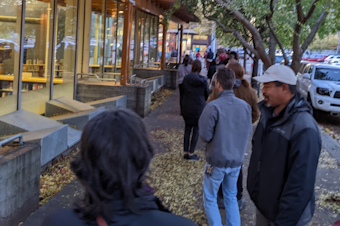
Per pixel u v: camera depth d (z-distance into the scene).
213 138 3.40
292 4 8.25
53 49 8.84
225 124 3.36
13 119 6.58
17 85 7.27
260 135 2.48
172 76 17.09
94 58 12.48
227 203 3.60
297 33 8.23
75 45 10.30
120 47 14.55
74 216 1.13
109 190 1.09
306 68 13.29
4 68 6.79
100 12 12.62
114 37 13.95
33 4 7.92
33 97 8.09
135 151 1.12
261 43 9.17
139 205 1.12
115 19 13.82
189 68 9.88
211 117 3.34
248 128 3.45
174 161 6.16
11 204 3.61
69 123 7.46
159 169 5.75
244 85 4.20
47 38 8.61
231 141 3.38
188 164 6.03
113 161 1.09
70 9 9.77
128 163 1.10
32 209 4.07
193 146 6.21
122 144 1.10
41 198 4.57
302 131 2.19
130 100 10.28
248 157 6.64
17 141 4.17
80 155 1.15
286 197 2.14
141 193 1.16
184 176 5.46
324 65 12.05
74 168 1.16
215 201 3.52
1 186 3.41
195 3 11.02
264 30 12.75
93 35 12.30
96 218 1.09
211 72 12.62
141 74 17.25
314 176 2.15
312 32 8.52
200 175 5.54
